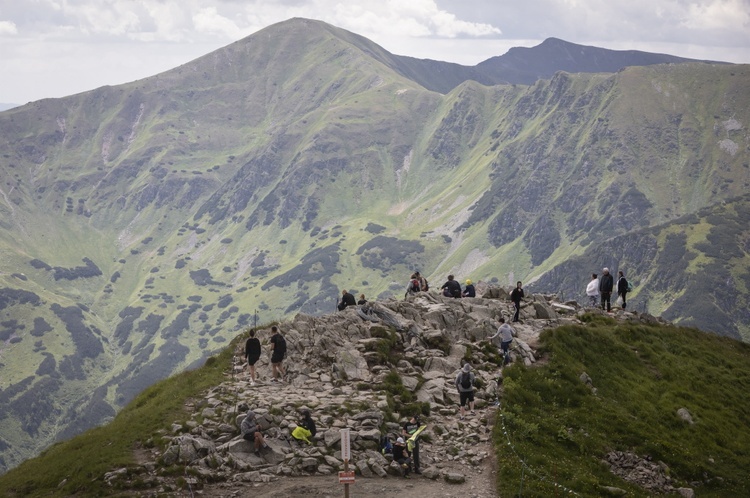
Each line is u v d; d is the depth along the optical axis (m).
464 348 38.66
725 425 39.25
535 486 27.08
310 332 38.47
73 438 38.53
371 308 40.97
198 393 34.28
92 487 25.61
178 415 31.50
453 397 33.94
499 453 29.23
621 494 28.48
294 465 27.06
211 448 27.59
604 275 53.03
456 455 29.25
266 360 37.50
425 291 49.47
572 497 26.98
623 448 33.56
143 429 30.36
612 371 41.47
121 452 28.06
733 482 33.59
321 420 29.69
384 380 33.94
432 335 39.16
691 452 35.00
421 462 28.36
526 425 31.97
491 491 26.41
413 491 25.92
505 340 38.03
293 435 28.41
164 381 41.25
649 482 31.36
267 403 30.86
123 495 24.69
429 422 31.70
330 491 25.31
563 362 39.50
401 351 38.16
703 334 54.69
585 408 35.75
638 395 39.50
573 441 32.47
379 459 27.78
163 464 26.84
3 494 27.69
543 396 35.97
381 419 30.08
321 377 34.59
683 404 39.94
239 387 33.91
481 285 54.31
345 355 35.50
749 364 50.69
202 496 24.75
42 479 27.83
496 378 36.22
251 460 27.23
